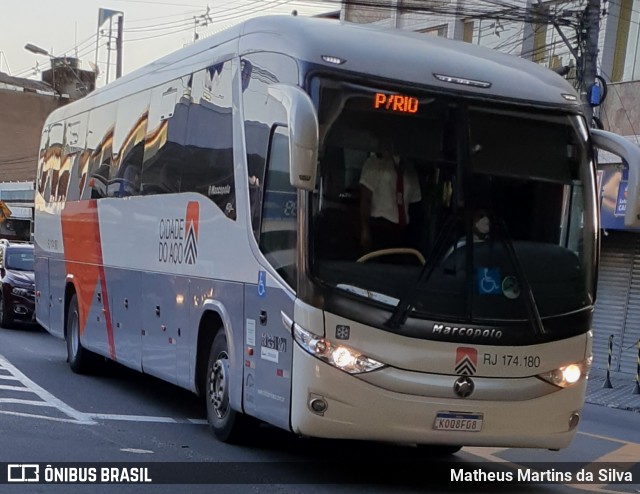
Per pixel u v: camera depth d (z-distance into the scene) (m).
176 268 10.26
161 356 10.66
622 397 17.59
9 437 8.85
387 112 7.59
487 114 7.80
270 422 7.91
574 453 10.48
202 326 9.52
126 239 12.01
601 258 22.22
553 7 22.72
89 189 13.78
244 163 8.66
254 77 8.59
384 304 7.31
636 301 21.34
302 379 7.31
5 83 63.75
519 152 7.83
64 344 18.50
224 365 9.06
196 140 9.95
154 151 11.23
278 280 7.77
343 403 7.24
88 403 11.30
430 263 7.43
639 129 20.92
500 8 23.61
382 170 7.50
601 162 21.33
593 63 18.22
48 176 16.48
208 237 9.41
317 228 7.34
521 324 7.57
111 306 12.53
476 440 7.50
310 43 7.74
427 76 7.79
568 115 8.09
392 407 7.28
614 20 21.72
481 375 7.46
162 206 10.79
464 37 25.61
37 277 16.88
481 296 7.50
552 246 7.83
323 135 7.42
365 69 7.66
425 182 7.56
